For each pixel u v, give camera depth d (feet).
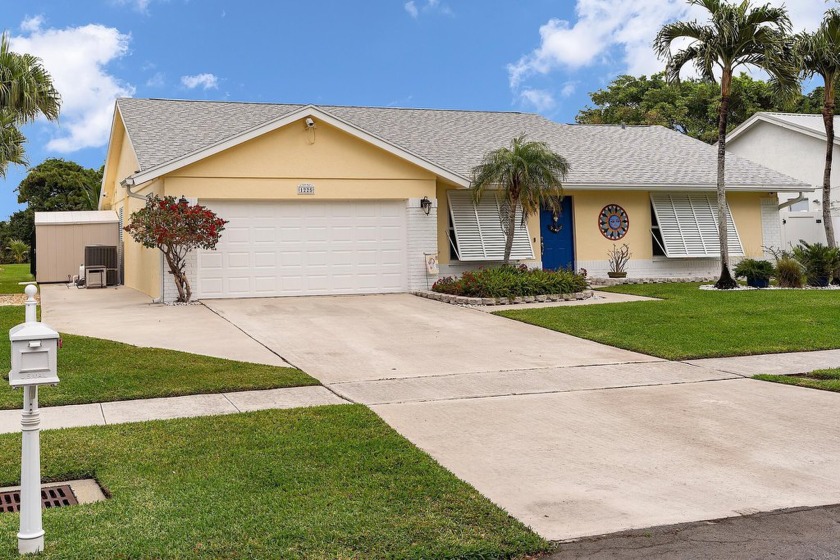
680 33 54.13
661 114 129.29
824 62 58.44
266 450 19.75
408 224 57.82
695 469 18.65
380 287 57.36
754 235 71.97
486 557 13.46
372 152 56.54
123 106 66.23
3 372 29.35
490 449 20.29
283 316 45.52
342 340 37.83
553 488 17.24
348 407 24.62
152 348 34.83
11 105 60.29
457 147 69.26
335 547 13.64
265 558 13.15
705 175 69.97
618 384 28.50
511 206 56.85
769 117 92.38
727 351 34.40
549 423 22.97
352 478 17.56
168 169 50.34
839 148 83.82
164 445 20.26
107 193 90.12
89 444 20.27
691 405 25.18
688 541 14.24
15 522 14.88
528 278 52.95
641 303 48.88
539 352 34.94
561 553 13.75
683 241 68.28
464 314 46.44
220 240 53.72
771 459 19.43
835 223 79.61
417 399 26.14
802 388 27.55
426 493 16.52
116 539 13.85
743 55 54.24
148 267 60.95
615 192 67.67
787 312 44.32
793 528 14.87
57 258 83.15
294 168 54.60
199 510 15.39
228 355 33.83
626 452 20.06
